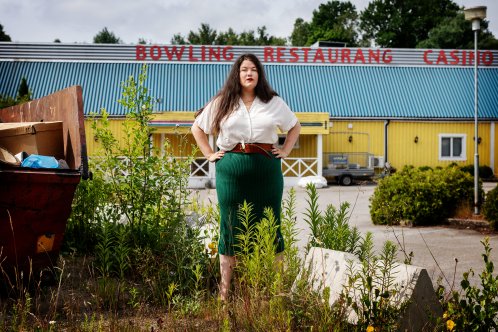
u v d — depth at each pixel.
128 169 6.14
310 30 79.25
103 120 6.30
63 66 31.47
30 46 31.77
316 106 30.17
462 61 33.47
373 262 3.83
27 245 4.79
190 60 32.16
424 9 68.62
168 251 5.20
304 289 3.88
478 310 3.63
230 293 4.58
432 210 11.38
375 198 12.05
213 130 4.58
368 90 31.52
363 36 73.81
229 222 4.51
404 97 31.30
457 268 6.93
